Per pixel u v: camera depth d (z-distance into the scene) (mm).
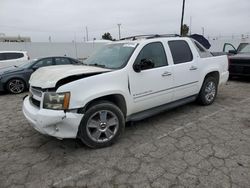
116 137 3572
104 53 4359
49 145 3625
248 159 3053
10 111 5605
